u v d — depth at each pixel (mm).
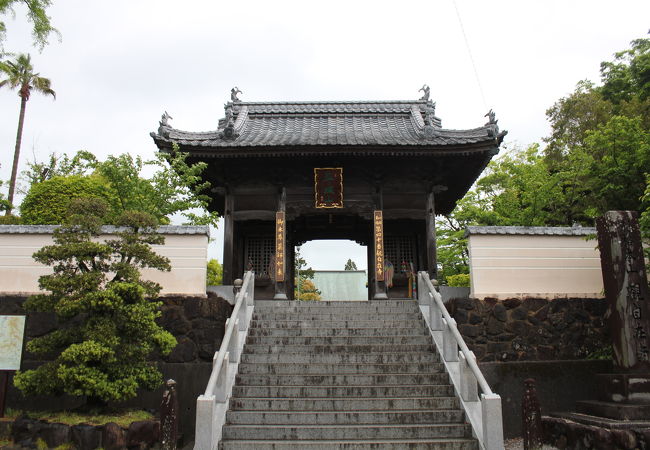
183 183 16422
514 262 12984
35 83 34969
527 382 7891
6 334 10922
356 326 12359
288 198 17125
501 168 24547
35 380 9484
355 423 8953
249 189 17000
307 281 49219
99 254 10133
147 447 8969
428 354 10859
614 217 10977
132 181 16891
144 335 10008
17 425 9578
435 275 16406
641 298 10477
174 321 12281
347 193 17203
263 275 18406
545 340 12500
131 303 9969
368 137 17219
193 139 16234
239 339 11227
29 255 12617
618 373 10430
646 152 13898
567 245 13234
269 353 11094
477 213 23266
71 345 9234
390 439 8531
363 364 10539
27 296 12336
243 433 8594
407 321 12430
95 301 9344
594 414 10484
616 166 14859
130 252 10227
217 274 31859
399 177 17125
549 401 11914
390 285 18531
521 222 21219
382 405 9352
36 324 12047
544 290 12867
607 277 10953
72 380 9016
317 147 15445
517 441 11078
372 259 20125
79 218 10062
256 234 19906
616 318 10594
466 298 12594
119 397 9234
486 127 16094
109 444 8852
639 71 25641
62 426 9125
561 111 27016
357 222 21516
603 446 8781
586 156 16984
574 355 12453
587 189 18297
